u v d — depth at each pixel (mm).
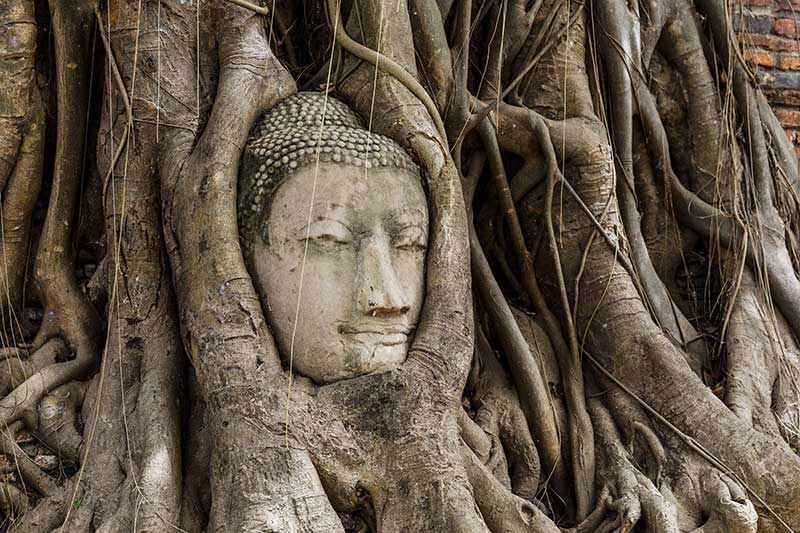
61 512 5066
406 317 5195
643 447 5750
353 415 4949
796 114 7914
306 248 5066
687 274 6844
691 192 6848
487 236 6340
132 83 5539
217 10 5695
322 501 4715
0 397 5465
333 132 5250
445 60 5980
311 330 5039
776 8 7992
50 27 5930
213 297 4992
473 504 4887
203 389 4945
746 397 6043
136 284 5402
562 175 6113
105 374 5297
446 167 5445
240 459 4742
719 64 7137
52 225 5738
